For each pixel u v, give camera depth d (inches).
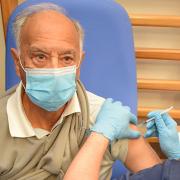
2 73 73.0
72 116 41.2
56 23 36.8
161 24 62.1
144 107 70.4
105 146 40.6
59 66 37.4
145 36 67.4
